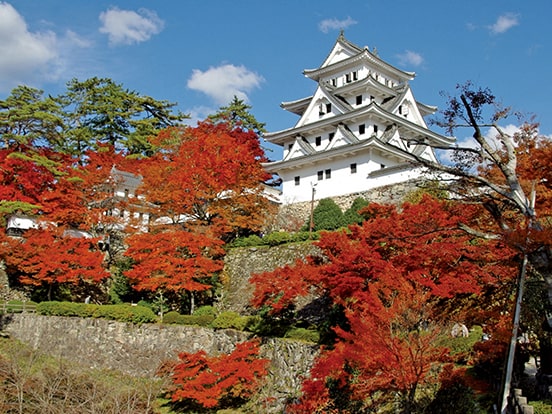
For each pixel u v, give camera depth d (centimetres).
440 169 1688
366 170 4269
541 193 1938
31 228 3762
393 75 5500
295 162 4678
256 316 3250
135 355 3181
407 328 1722
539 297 1753
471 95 1628
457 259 2062
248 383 2556
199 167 3947
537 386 1658
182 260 3419
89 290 3975
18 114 4838
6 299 3659
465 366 2006
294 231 4331
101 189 4403
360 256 2148
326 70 5422
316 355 2608
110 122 6197
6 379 2050
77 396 2000
